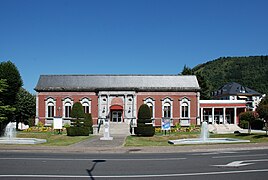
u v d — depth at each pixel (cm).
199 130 4888
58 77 6234
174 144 2812
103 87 6000
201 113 6725
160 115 5991
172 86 6081
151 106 6006
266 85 14475
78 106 4103
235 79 15875
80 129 4044
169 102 6031
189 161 1619
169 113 6022
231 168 1373
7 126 4150
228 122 6944
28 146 2527
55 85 6103
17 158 1734
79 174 1218
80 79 6197
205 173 1245
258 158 1744
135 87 6000
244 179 1124
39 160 1644
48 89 6025
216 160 1659
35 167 1392
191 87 6069
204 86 9675
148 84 6097
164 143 2989
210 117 6944
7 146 2511
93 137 3834
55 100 6028
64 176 1173
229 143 2844
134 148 2416
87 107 6016
